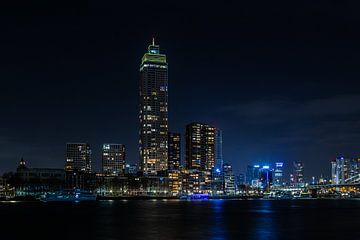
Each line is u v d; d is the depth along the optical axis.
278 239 144.50
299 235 154.75
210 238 146.50
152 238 146.25
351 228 177.88
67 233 159.75
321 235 154.62
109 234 156.00
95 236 151.00
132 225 188.88
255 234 157.38
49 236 151.62
